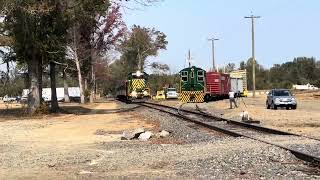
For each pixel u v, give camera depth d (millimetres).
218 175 13055
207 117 37469
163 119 36656
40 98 49750
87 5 46562
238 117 37750
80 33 75500
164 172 13984
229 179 12445
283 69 171625
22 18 44969
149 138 24344
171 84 142000
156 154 17609
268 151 16438
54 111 53375
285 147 17047
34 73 48844
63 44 51844
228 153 16484
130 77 81625
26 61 49844
